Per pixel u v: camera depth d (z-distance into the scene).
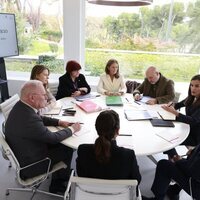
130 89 3.32
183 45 3.96
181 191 2.17
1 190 2.12
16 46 3.99
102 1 1.90
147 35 3.97
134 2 1.87
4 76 3.95
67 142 1.66
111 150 1.24
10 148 1.59
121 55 4.15
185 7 3.73
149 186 2.21
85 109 2.28
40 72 2.53
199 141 2.14
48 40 4.20
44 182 2.23
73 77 3.02
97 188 1.20
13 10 4.11
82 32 3.98
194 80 2.20
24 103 1.64
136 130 1.88
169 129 1.93
